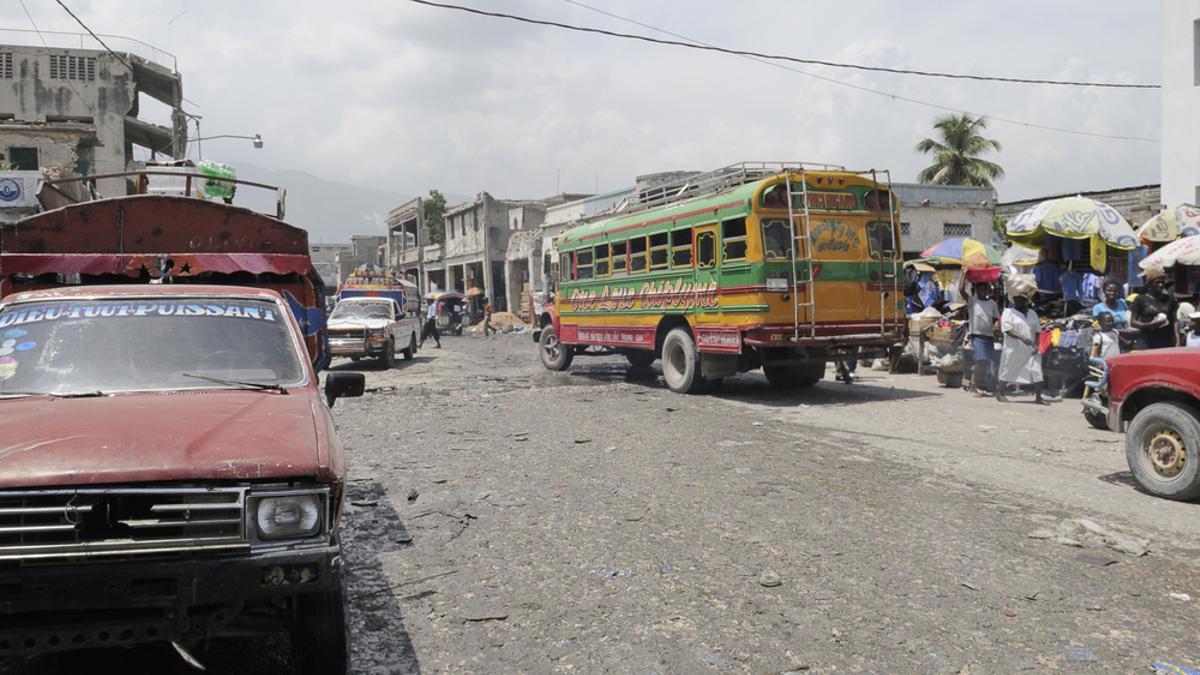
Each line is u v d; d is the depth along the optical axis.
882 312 12.48
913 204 33.56
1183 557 5.04
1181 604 4.28
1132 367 6.75
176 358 4.13
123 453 2.98
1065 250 15.45
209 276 6.96
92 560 2.77
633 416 11.06
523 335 38.56
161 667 3.66
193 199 6.97
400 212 69.06
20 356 3.99
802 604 4.32
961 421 10.20
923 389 13.67
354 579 4.82
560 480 7.22
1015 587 4.52
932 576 4.71
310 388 4.16
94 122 44.78
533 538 5.55
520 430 10.00
